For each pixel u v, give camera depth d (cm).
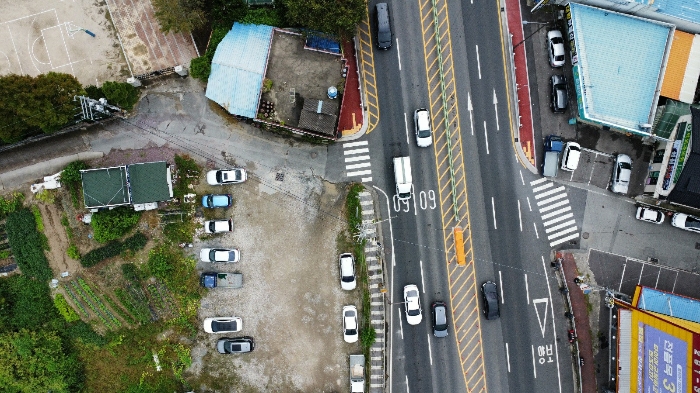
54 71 4481
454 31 4584
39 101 3984
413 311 4556
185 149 4581
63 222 4559
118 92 4275
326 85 4316
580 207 4638
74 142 4559
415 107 4588
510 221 4634
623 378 4381
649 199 4609
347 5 4078
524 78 4594
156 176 4403
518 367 4650
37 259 4562
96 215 4462
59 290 4572
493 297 4562
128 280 4575
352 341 4569
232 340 4584
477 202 4622
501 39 4584
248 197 4612
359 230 4600
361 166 4603
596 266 4641
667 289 4622
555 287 4653
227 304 4634
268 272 4644
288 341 4672
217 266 4616
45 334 4553
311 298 4653
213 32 4400
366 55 4569
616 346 4497
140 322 4594
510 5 4572
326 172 4606
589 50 4375
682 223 4547
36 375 4556
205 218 4594
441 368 4653
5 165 4556
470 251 4631
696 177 4144
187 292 4597
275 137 4591
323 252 4628
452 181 4591
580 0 4444
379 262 4625
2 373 4509
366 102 4584
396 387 4659
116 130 4562
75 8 4528
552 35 4531
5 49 4522
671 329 3844
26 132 4419
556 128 4606
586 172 4628
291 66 4309
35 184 4562
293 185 4612
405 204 4616
